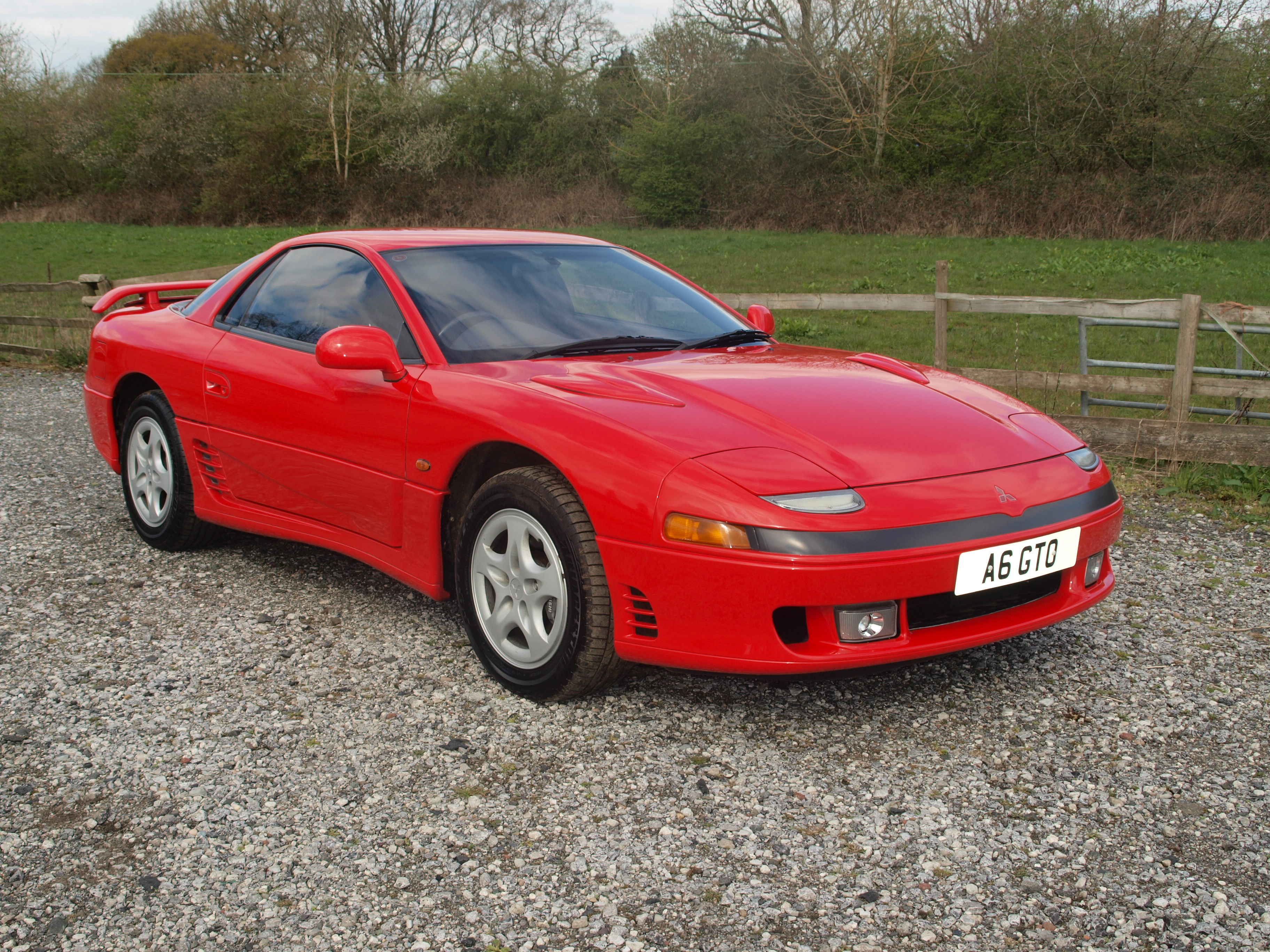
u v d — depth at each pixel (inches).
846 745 100.4
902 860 81.5
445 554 119.0
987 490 99.3
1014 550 97.5
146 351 159.6
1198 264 778.2
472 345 121.4
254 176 1593.3
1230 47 1103.6
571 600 101.6
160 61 1930.4
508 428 105.3
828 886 78.2
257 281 152.6
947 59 1266.0
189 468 153.5
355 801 90.5
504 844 83.9
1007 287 681.0
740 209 1331.2
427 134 1571.1
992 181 1185.4
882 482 96.1
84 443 252.4
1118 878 78.9
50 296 533.3
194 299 168.4
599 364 118.2
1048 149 1173.7
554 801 90.4
